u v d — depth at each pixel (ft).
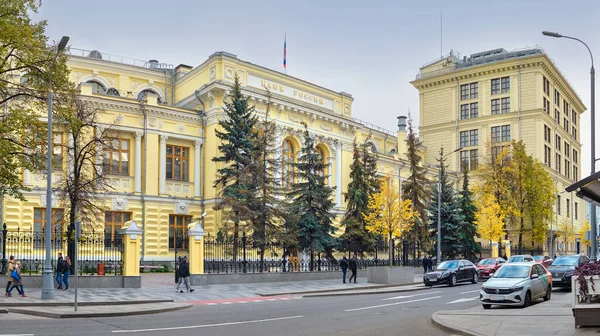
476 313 60.03
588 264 47.03
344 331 50.29
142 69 167.32
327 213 135.64
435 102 275.39
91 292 86.38
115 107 140.26
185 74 166.61
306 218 131.03
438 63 280.31
